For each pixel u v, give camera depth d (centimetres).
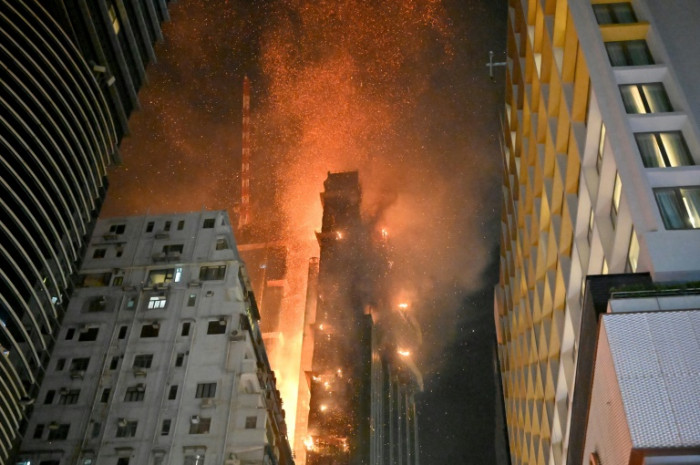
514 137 7275
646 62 4156
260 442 6544
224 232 7731
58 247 6381
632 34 4241
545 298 5544
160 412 6650
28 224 6062
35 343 6309
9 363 5688
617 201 3997
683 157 3712
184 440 6506
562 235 4881
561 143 4856
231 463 6400
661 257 3334
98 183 7094
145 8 7781
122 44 7325
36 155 6228
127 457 6444
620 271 3856
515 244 7694
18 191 6022
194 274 7456
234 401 6731
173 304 7262
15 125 6169
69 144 6512
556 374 5500
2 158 5891
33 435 6538
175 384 6806
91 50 6975
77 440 6512
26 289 5931
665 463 2689
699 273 3284
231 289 7300
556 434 5656
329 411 14162
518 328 7506
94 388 6788
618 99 3900
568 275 4841
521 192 6675
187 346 7012
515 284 7619
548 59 5144
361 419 14025
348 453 13612
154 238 7712
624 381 2870
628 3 4422
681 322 2998
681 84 4028
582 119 4450
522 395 7331
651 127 3819
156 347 7019
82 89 6788
